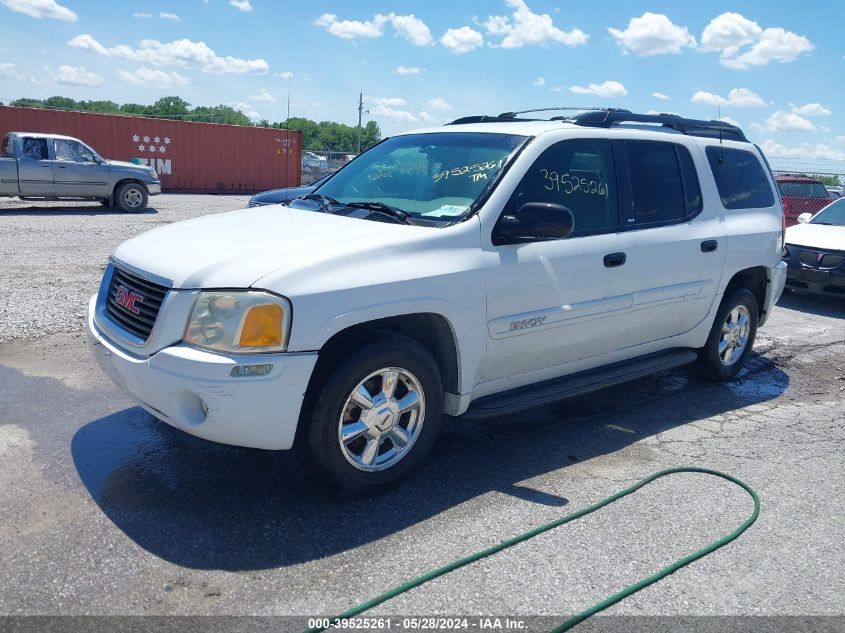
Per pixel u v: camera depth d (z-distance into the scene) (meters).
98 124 24.81
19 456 4.06
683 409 5.48
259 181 28.78
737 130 6.12
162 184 26.66
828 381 6.39
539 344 4.36
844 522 3.79
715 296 5.55
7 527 3.34
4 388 5.06
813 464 4.54
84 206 19.41
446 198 4.25
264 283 3.32
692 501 3.94
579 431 4.92
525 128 4.64
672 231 5.07
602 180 4.73
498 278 4.03
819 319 8.93
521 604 2.97
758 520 3.77
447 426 4.88
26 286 8.21
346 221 4.13
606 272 4.59
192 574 3.06
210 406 3.29
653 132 5.22
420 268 3.73
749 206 5.91
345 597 2.96
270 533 3.41
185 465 4.06
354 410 3.67
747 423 5.24
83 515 3.48
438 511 3.71
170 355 3.34
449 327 3.91
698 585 3.17
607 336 4.78
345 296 3.46
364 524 3.54
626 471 4.30
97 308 4.07
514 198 4.21
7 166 16.55
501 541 3.44
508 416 5.12
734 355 6.09
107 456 4.11
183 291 3.39
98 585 2.96
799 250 9.57
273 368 3.30
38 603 2.83
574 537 3.51
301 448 3.58
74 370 5.48
